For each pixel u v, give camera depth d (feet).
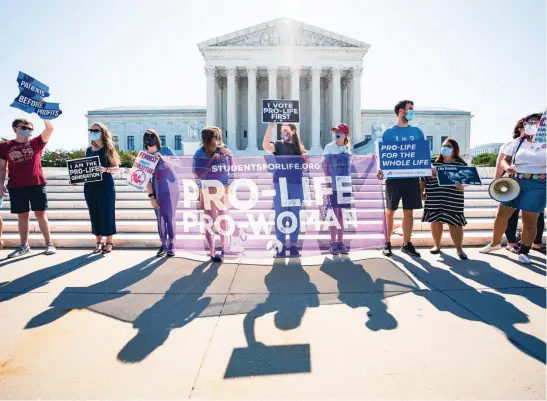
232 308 10.51
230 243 15.67
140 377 7.09
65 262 15.53
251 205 15.75
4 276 13.56
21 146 16.48
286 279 13.08
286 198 15.60
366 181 16.44
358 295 11.46
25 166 16.60
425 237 18.29
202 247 15.88
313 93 121.08
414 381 6.90
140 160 15.84
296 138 16.56
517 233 18.89
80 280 13.07
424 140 15.92
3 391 6.64
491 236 18.52
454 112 172.76
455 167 15.51
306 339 8.61
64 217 22.75
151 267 14.71
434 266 14.57
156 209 16.48
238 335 8.85
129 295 11.57
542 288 11.97
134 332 9.04
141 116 169.78
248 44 120.37
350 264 14.94
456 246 16.10
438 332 8.89
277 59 119.44
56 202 25.50
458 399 6.36
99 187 16.92
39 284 12.64
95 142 17.24
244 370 7.32
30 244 18.29
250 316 9.95
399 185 16.24
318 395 6.50
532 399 6.35
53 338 8.71
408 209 16.33
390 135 16.24
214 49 118.83
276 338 8.67
